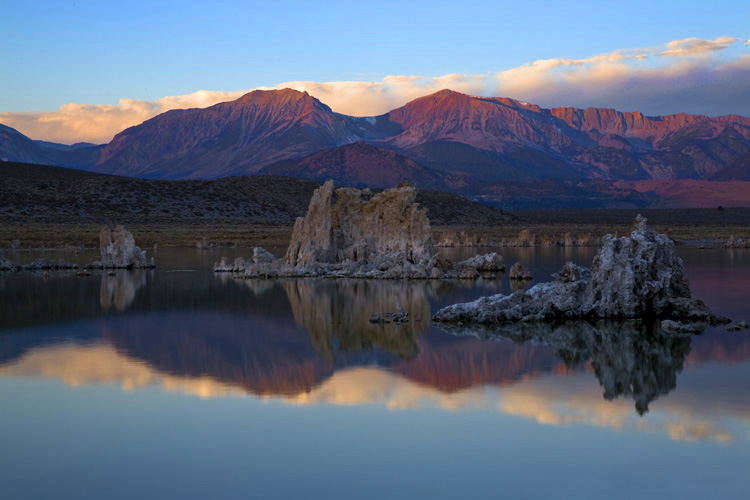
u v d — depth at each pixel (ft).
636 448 67.92
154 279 211.20
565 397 84.12
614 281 136.15
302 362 102.68
